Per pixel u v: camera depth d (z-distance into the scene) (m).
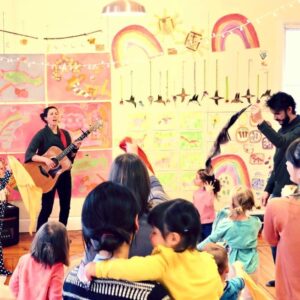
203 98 6.38
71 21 6.23
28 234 6.25
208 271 1.77
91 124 6.33
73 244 5.70
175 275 1.68
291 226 2.27
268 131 4.02
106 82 6.31
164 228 1.74
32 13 6.20
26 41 6.21
